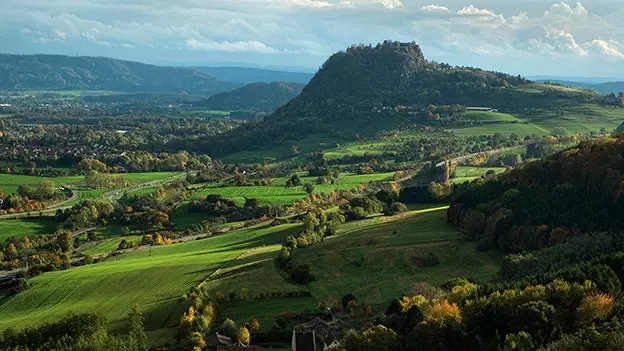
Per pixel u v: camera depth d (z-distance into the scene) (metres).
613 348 57.03
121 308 120.38
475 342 73.25
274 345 96.38
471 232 133.50
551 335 67.31
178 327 105.06
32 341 91.81
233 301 115.38
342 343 86.31
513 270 105.19
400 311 92.94
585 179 129.62
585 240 103.62
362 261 127.00
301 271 121.62
